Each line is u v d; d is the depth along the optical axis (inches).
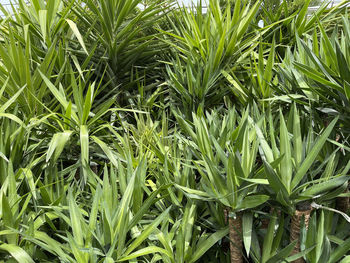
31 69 52.7
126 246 28.2
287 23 60.6
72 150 48.3
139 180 32.7
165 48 69.0
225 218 34.6
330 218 32.7
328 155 32.9
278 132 35.3
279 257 27.2
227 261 32.7
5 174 33.6
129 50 65.6
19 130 37.9
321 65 33.4
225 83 58.1
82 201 37.7
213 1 60.7
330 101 33.7
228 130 36.4
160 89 65.4
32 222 27.1
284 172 26.6
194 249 31.5
